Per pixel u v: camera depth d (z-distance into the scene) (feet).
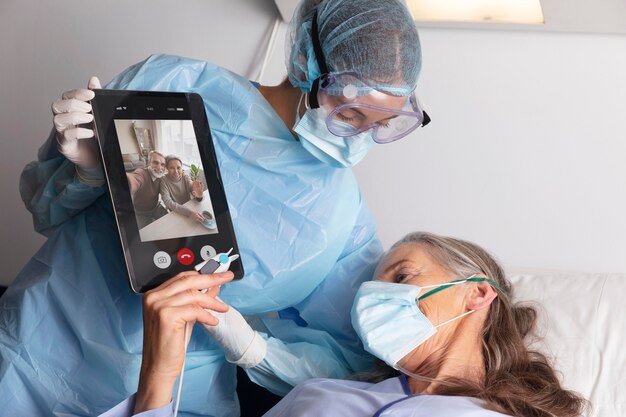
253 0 6.77
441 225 6.49
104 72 7.25
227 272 4.23
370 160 6.58
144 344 4.13
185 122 4.61
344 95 4.36
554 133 6.20
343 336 5.36
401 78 4.42
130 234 4.25
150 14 7.05
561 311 5.49
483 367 4.62
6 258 7.73
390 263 4.94
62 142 4.24
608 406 5.04
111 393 4.76
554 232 6.25
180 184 4.48
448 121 6.40
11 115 7.54
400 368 4.56
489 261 4.99
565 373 5.20
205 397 5.10
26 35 7.43
